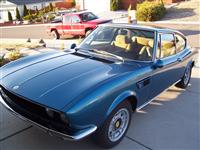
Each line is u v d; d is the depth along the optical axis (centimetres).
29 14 3797
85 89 334
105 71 387
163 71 475
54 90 335
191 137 432
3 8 4350
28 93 338
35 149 382
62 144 394
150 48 456
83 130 326
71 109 308
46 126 332
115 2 2838
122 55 450
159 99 570
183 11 2195
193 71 762
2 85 373
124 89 371
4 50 1144
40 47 1205
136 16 2122
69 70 386
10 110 369
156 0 2547
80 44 505
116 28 497
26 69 400
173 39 533
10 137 407
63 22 1625
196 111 521
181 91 619
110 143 381
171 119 486
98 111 334
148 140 418
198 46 1163
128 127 408
